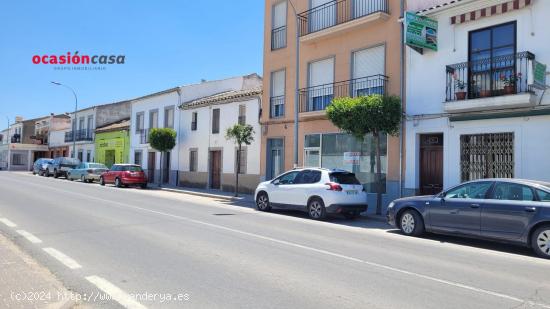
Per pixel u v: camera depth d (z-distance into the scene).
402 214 10.63
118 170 26.75
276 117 20.34
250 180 22.06
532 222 8.30
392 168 15.42
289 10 20.08
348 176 13.48
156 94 31.31
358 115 13.70
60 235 8.77
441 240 9.88
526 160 11.98
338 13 17.72
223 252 7.52
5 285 5.02
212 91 30.47
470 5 13.18
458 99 13.19
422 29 13.82
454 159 13.59
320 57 18.30
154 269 6.27
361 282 5.86
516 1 12.20
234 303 4.86
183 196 20.92
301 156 18.91
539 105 11.74
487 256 8.12
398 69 15.38
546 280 6.31
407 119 14.92
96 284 5.48
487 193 9.19
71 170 33.31
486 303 5.12
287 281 5.80
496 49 12.83
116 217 11.68
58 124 56.84
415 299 5.19
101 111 43.03
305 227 11.10
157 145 27.08
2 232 8.90
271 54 20.84
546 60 11.73
